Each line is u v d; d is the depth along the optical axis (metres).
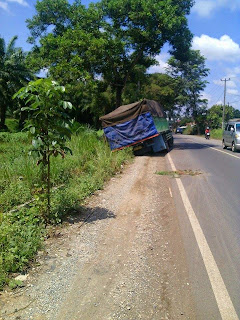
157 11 20.55
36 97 5.26
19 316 3.15
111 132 16.14
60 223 5.67
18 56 38.16
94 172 10.09
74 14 22.33
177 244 4.79
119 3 20.86
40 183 5.90
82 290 3.58
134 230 5.40
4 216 5.26
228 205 6.90
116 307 3.27
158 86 52.47
